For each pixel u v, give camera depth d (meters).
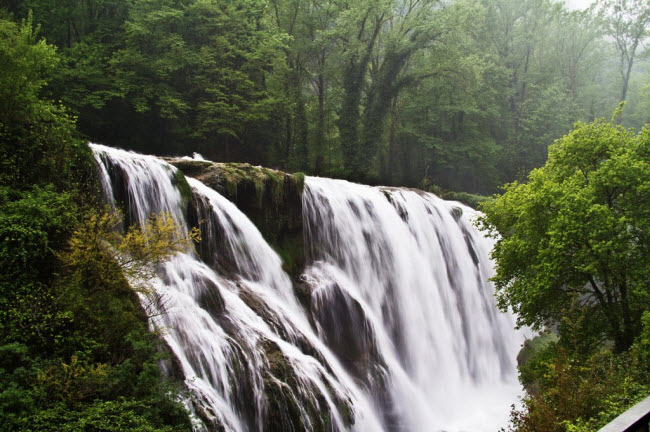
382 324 23.66
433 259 27.80
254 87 39.50
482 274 31.33
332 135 50.91
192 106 36.56
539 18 56.53
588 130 20.16
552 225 18.08
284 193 22.12
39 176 14.09
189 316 14.09
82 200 14.17
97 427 9.42
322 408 15.27
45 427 9.13
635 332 17.81
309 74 44.81
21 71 14.46
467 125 52.91
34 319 10.81
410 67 50.78
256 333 15.68
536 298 18.81
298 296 20.17
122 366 10.91
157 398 10.65
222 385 13.57
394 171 52.47
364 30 42.81
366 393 18.72
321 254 22.92
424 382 23.55
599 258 17.08
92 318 11.60
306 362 15.98
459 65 43.16
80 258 11.95
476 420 21.17
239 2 37.44
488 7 52.91
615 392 12.57
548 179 20.28
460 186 55.78
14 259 11.48
